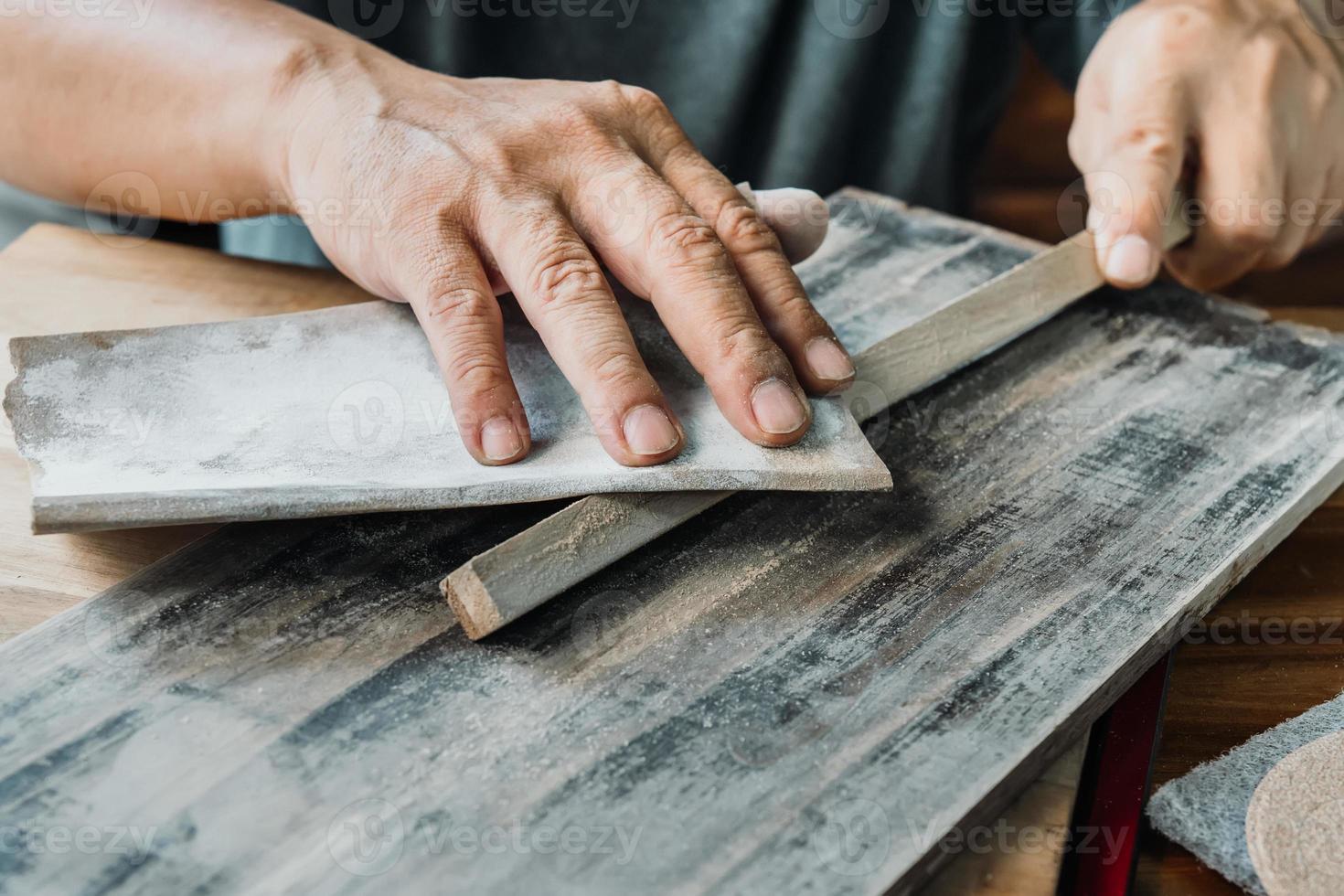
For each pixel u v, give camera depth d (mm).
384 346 610
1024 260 816
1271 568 605
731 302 559
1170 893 433
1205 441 630
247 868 383
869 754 431
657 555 538
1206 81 841
